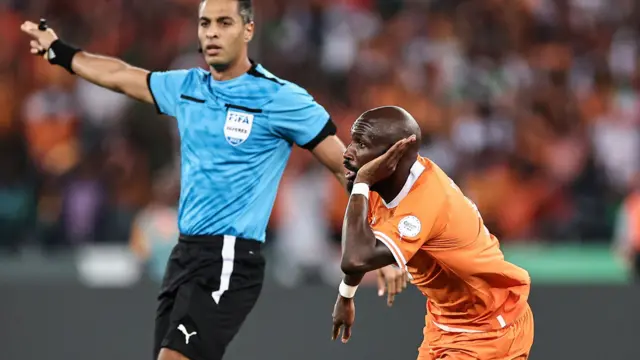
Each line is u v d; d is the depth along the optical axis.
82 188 37.12
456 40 47.09
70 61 18.91
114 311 27.33
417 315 27.27
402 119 14.79
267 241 35.16
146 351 27.23
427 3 49.31
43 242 36.59
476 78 44.81
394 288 17.78
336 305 15.96
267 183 17.56
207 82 17.70
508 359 15.91
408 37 46.91
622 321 27.50
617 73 47.47
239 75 17.61
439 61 45.50
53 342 27.14
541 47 47.81
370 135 14.72
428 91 44.22
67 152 40.56
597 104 45.09
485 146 41.62
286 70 44.44
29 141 41.09
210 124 17.33
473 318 15.84
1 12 46.56
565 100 44.50
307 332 27.19
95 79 18.67
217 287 17.17
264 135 17.36
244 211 17.31
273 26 46.28
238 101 17.36
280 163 17.77
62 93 42.16
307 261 34.59
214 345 17.08
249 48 45.41
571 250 34.28
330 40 46.16
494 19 48.12
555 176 40.91
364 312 27.22
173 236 30.61
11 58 44.41
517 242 38.16
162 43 46.19
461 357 15.93
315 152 17.67
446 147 41.03
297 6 47.22
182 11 47.84
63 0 47.62
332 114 42.78
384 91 43.91
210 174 17.25
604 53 47.94
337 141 17.70
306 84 44.25
